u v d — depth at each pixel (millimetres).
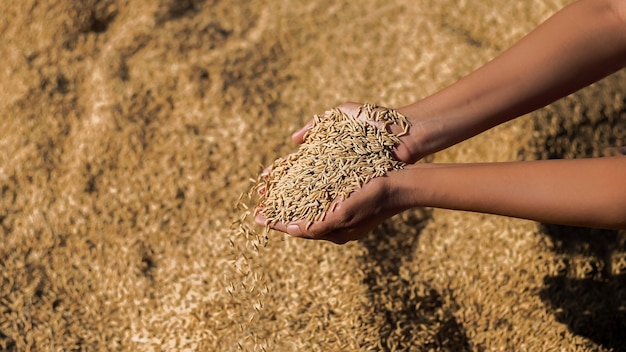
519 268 2238
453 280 2246
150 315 2217
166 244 2326
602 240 2289
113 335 2201
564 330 2156
